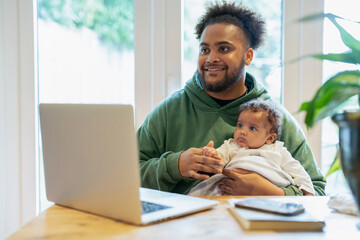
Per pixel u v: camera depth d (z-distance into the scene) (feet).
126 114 2.01
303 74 4.99
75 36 5.35
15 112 5.15
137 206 2.05
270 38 5.08
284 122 4.24
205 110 4.23
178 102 4.36
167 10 5.02
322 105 1.98
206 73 4.07
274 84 5.15
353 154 1.80
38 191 5.31
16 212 5.21
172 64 5.09
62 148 2.46
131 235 1.92
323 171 5.12
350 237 1.91
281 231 1.98
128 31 5.24
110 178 2.16
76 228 2.05
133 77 5.30
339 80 1.96
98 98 5.42
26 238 1.90
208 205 2.39
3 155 5.14
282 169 3.87
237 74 4.06
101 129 2.15
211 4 4.34
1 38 5.06
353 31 4.82
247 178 3.55
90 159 2.26
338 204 2.41
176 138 4.22
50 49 5.34
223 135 4.13
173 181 3.71
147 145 4.25
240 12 4.14
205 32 4.06
